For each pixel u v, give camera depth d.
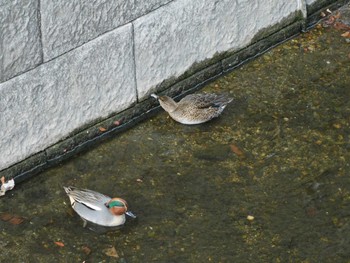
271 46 10.88
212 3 9.91
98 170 9.14
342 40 10.98
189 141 9.53
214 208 8.72
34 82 8.63
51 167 9.16
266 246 8.33
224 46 10.33
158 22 9.45
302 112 9.90
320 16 11.30
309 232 8.47
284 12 10.80
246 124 9.76
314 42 10.95
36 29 8.41
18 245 8.27
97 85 9.20
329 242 8.37
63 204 8.73
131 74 9.48
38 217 8.57
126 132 9.63
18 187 8.90
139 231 8.45
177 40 9.77
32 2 8.25
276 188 8.95
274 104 10.01
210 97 9.72
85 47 8.91
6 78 8.40
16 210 8.64
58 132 9.09
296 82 10.33
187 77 10.13
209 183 9.00
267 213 8.67
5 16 8.09
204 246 8.32
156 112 9.93
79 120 9.22
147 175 9.09
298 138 9.55
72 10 8.61
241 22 10.37
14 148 8.78
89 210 8.43
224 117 9.86
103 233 8.42
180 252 8.25
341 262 8.16
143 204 8.74
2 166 8.77
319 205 8.76
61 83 8.86
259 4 10.45
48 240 8.33
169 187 8.95
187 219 8.59
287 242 8.37
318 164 9.23
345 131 9.63
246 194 8.88
